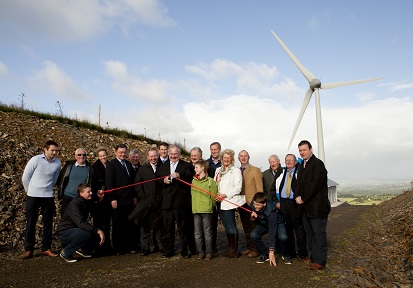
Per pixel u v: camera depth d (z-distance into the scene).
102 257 6.18
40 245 6.64
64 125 15.02
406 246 7.32
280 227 5.92
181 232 6.14
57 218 7.86
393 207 17.83
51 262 5.70
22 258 5.85
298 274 5.19
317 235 5.46
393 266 6.05
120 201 6.34
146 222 6.22
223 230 9.92
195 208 5.98
